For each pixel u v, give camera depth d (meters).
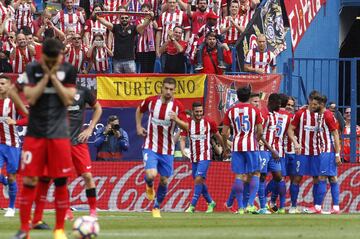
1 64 63.12
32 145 27.08
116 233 32.25
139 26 64.06
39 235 31.22
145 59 66.62
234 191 51.31
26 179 27.22
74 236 28.06
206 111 58.59
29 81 26.97
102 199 57.91
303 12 68.06
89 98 39.12
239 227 36.25
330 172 53.72
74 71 27.41
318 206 54.06
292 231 33.66
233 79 58.59
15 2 70.69
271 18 64.12
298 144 53.28
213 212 54.78
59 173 27.30
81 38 65.12
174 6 65.75
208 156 54.06
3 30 67.31
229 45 65.62
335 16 72.94
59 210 28.03
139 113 46.12
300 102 62.69
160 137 45.62
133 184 57.66
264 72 61.91
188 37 65.38
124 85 59.25
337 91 64.38
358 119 68.94
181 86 58.88
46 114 27.08
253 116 50.25
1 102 47.38
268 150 52.88
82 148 39.50
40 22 71.44
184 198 57.22
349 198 57.34
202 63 61.56
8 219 43.50
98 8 67.31
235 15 66.56
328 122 53.38
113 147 58.19
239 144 50.47
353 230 34.66
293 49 65.56
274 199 54.81
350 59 61.25
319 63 67.12
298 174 54.25
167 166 46.00
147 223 39.22
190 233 32.28
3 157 47.53
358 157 60.47
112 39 66.81
